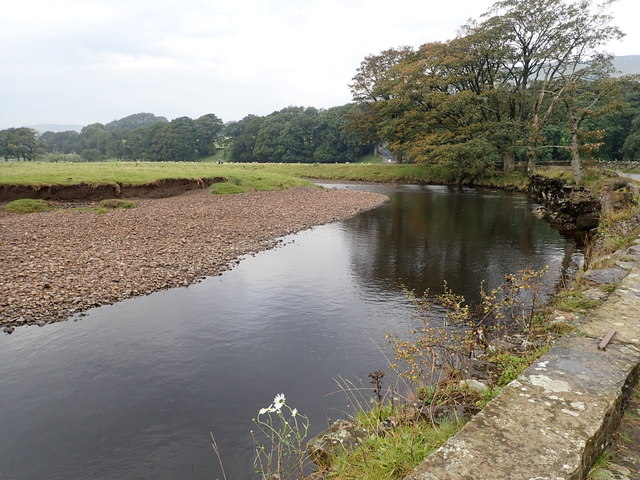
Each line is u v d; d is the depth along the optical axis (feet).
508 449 9.20
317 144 395.96
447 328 32.19
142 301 38.99
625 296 20.38
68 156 507.71
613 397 11.16
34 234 62.34
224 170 176.96
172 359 28.55
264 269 50.49
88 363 27.78
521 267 50.93
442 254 58.34
